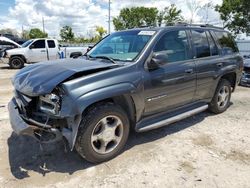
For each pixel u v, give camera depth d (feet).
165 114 14.74
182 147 13.62
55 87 10.30
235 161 12.37
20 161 12.09
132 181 10.64
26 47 53.11
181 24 16.19
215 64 17.21
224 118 18.28
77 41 172.86
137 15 162.71
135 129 13.14
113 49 14.78
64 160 12.18
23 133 10.85
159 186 10.36
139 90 12.42
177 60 14.74
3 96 24.80
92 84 10.81
